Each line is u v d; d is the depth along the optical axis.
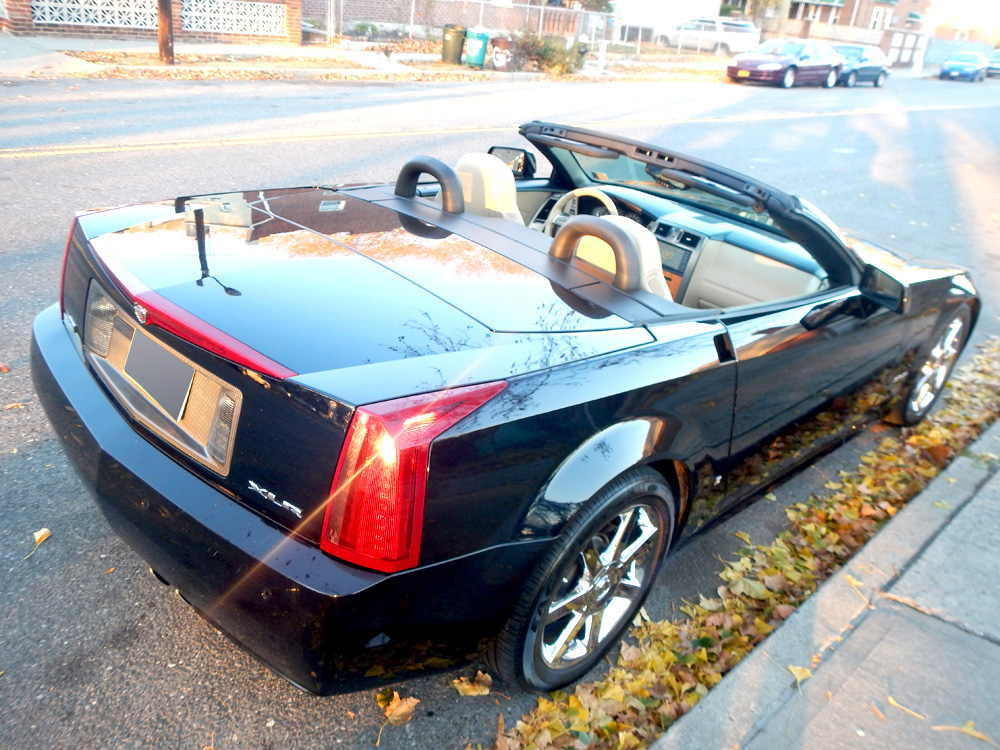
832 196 10.72
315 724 2.31
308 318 2.08
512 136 11.47
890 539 3.43
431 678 2.51
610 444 2.21
